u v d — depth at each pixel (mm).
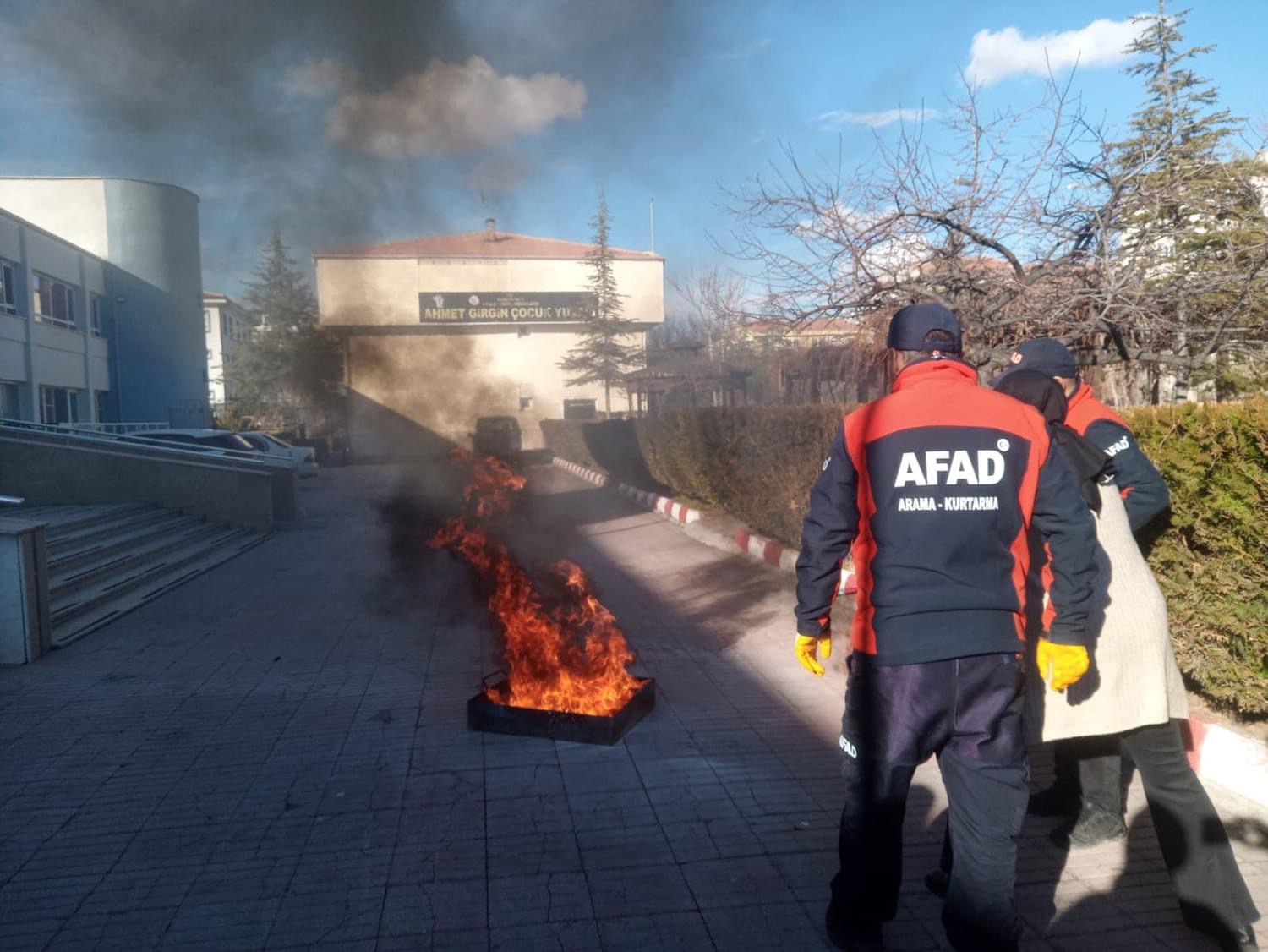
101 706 5523
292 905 3229
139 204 31203
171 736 4973
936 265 8484
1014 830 2598
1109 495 3195
